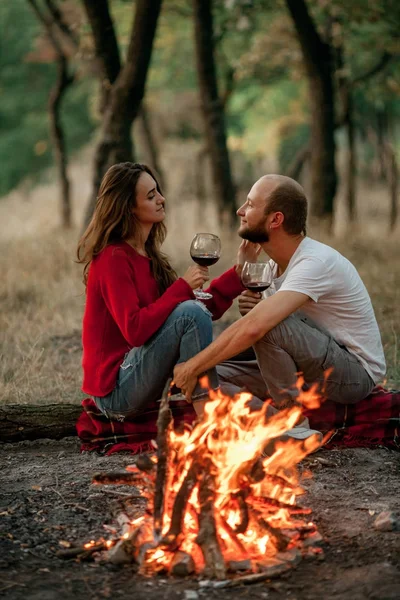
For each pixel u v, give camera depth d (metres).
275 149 29.94
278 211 4.68
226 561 3.46
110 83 11.05
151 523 3.64
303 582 3.34
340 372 4.84
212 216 20.75
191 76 21.16
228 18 13.80
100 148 10.95
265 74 16.92
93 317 4.88
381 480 4.54
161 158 26.17
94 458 4.94
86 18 11.61
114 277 4.67
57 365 6.86
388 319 8.06
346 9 12.48
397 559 3.51
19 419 5.08
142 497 4.20
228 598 3.22
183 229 16.61
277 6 13.89
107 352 4.89
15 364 6.65
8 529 3.86
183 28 17.47
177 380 4.49
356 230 13.85
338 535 3.79
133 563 3.52
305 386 5.00
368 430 5.10
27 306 9.02
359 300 4.89
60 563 3.53
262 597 3.23
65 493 4.32
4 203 27.84
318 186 13.86
